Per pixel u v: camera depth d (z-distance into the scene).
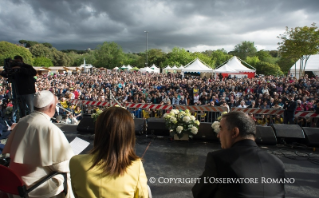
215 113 7.85
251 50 78.69
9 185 1.80
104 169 1.28
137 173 1.38
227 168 1.29
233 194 1.24
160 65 68.12
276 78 23.98
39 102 1.99
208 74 39.00
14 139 1.96
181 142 4.92
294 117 7.61
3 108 8.80
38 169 1.94
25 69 4.24
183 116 4.91
